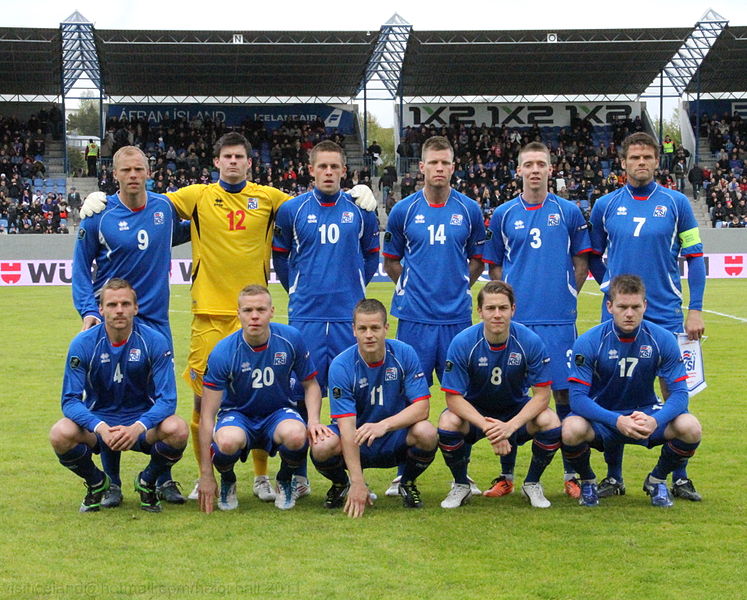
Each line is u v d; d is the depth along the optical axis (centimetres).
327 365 635
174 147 3347
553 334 638
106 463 574
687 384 610
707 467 657
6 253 2578
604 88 3528
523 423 556
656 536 499
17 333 1452
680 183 3312
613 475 594
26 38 2912
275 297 2066
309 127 3497
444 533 506
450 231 637
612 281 560
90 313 582
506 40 3072
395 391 564
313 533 506
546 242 636
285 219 631
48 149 3391
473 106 3553
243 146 614
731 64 3319
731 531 508
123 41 2933
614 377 565
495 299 546
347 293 632
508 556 466
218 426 553
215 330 618
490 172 3244
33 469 653
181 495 584
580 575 439
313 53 3136
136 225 594
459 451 562
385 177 3181
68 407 537
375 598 411
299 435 544
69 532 506
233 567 450
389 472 673
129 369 554
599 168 3272
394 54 3216
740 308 1770
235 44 3011
